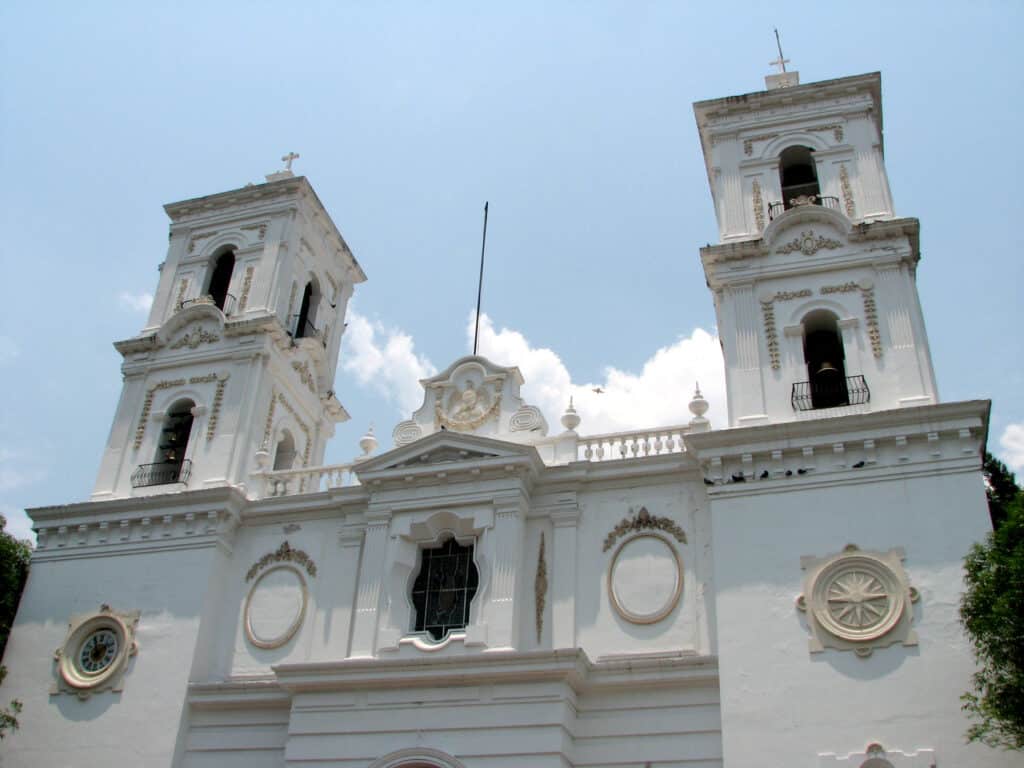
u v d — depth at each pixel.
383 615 26.09
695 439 25.42
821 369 27.16
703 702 23.42
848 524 23.64
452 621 26.20
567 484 27.16
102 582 29.64
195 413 32.69
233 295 35.25
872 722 21.33
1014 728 19.00
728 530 24.41
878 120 32.22
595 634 25.05
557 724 23.03
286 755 24.58
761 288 28.72
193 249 37.44
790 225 29.36
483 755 23.20
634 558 25.77
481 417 29.41
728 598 23.58
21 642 29.31
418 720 24.08
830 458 24.58
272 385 33.78
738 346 27.86
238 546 29.77
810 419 24.83
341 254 39.62
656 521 26.08
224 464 31.20
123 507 30.36
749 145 32.28
